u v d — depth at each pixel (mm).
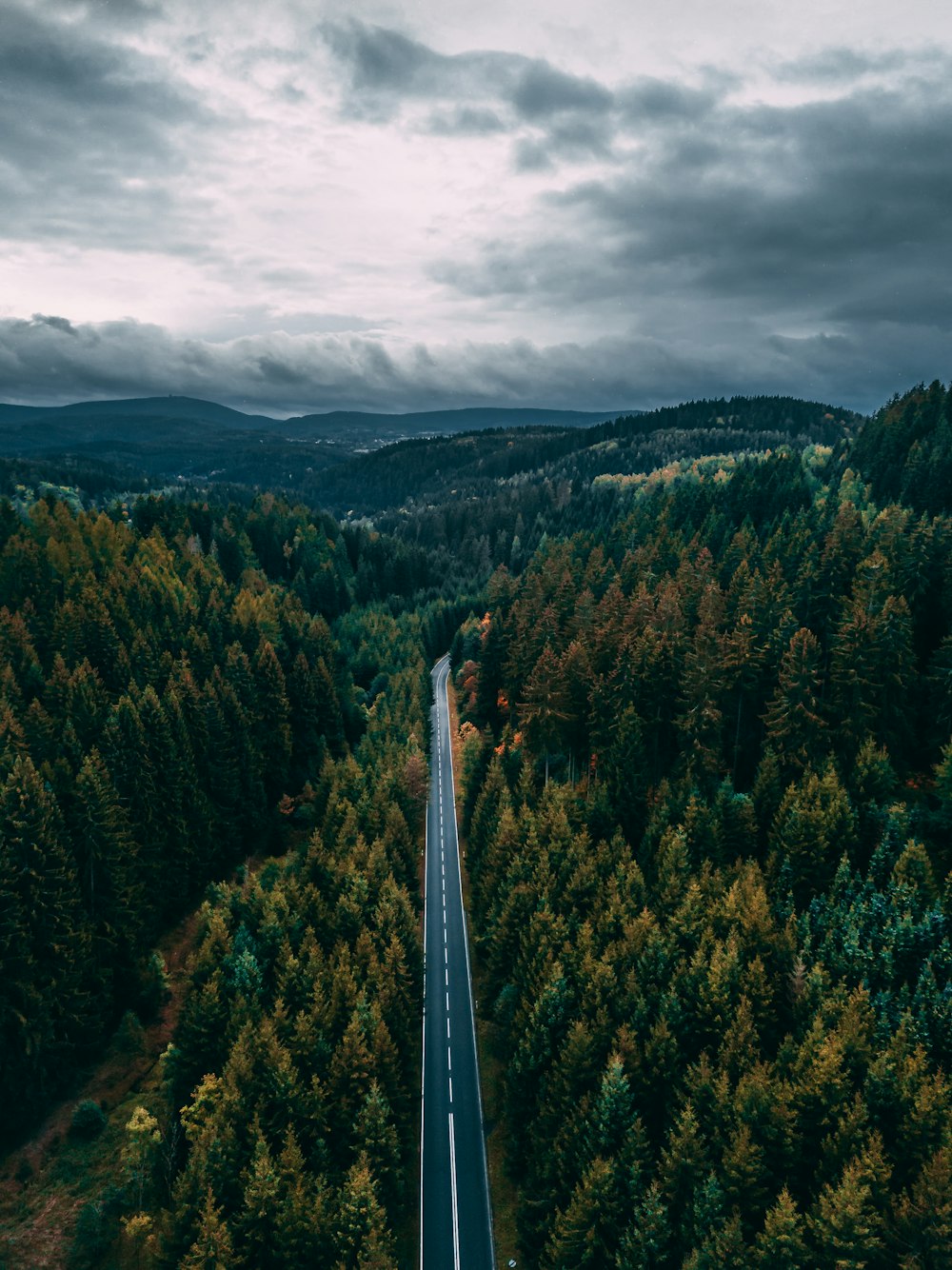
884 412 143125
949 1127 32312
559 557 130500
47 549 108938
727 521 122438
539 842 62688
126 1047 55812
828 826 51938
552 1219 39281
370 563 193000
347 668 121375
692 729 65188
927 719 65625
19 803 52438
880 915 45875
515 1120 47250
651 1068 40969
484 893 66125
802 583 76750
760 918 45656
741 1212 33781
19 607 93812
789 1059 38625
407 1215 44438
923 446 118312
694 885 49500
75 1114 50156
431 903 75250
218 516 166000
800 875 51219
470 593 185750
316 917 59875
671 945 46781
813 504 120500
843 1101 35156
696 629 75562
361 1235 37188
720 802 58656
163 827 67875
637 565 103250
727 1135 36281
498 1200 45562
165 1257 38750
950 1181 29406
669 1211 35625
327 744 97688
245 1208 39500
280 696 88875
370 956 54188
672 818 60281
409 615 160875
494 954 58781
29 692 75938
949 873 48938
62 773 61469
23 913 51031
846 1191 30391
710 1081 37844
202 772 76125
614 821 64062
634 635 78375
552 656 75000
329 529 197750
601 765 69438
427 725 110500
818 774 58719
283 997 52500
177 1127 47312
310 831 82625
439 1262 41812
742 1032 39469
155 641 92062
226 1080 44781
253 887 62969
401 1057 52125
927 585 73375
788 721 62625
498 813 72562
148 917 65062
